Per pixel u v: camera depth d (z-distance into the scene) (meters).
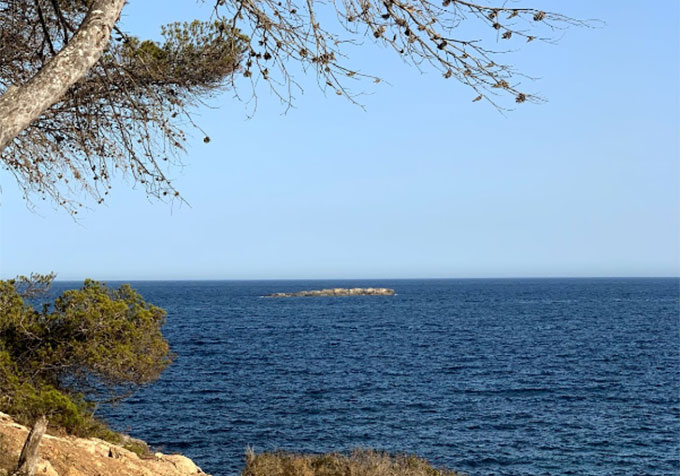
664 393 37.88
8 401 13.68
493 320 100.62
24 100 3.98
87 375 17.00
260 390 37.06
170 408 31.22
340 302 169.38
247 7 4.87
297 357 53.69
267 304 156.25
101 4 4.45
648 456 24.05
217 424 28.05
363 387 38.91
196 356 53.66
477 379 42.84
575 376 44.59
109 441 15.01
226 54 7.23
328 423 28.78
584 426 29.00
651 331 81.31
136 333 17.02
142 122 6.12
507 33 4.18
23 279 16.69
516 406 33.59
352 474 15.66
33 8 6.44
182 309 130.75
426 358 53.91
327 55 4.72
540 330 82.75
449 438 26.55
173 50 7.69
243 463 22.12
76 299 16.67
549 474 21.77
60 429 13.62
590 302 159.62
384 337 73.06
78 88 6.27
